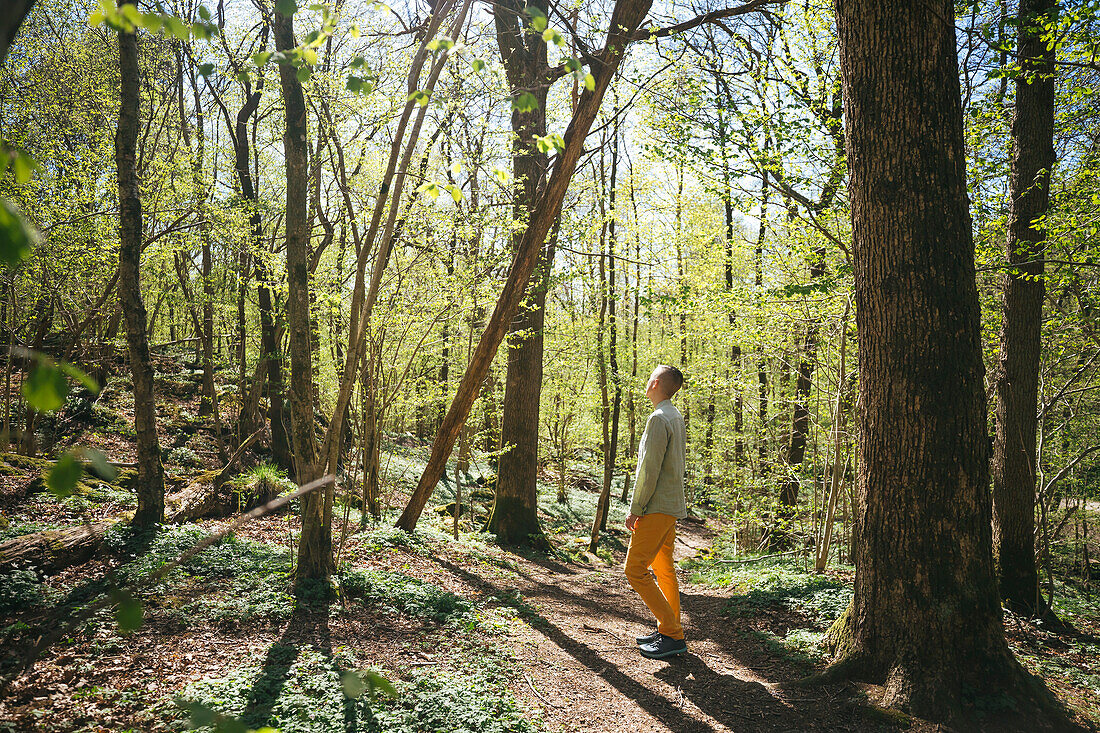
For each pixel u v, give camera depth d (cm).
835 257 862
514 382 1205
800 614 612
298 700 375
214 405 1359
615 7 780
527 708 408
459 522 1277
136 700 363
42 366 100
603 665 495
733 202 806
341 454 1044
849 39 448
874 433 437
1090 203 676
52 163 1112
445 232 958
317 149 1099
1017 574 721
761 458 1189
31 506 796
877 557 434
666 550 515
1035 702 398
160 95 1565
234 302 1459
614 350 1505
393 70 976
